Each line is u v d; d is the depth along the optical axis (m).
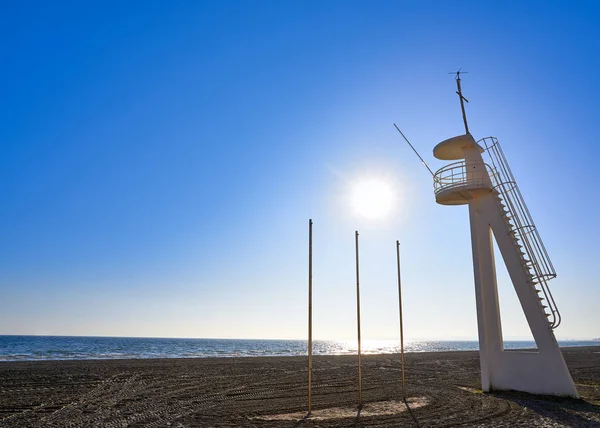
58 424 12.02
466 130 18.53
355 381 22.34
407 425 11.56
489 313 17.22
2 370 25.78
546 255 16.17
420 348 103.56
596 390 17.61
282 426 11.52
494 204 17.33
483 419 12.23
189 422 12.14
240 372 26.78
